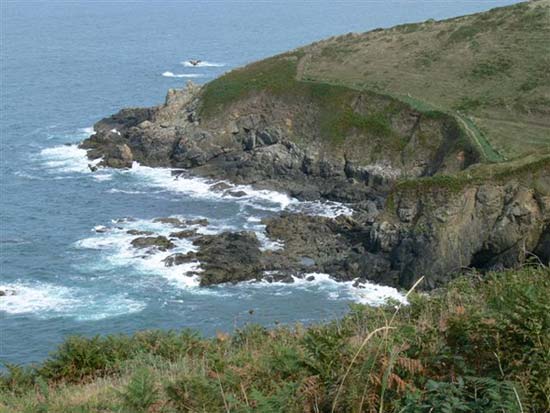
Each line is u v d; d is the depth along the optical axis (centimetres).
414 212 5994
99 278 5631
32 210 7175
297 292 5334
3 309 5181
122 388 1297
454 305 1373
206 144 8644
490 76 8662
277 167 8175
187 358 1587
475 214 5831
